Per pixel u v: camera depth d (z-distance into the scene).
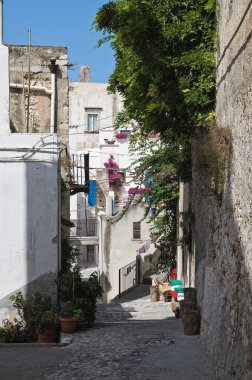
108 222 29.47
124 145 36.00
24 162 12.56
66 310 12.35
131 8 11.55
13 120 17.00
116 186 35.66
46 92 17.16
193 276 14.16
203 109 11.23
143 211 29.19
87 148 44.16
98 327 12.78
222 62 9.56
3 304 12.34
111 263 29.22
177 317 14.67
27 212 12.54
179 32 11.14
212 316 9.50
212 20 11.05
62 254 14.62
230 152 8.45
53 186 12.61
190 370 8.67
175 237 20.61
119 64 13.18
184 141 12.62
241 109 7.64
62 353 10.12
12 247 12.49
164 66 11.21
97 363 9.27
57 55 17.33
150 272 27.95
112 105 46.25
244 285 7.20
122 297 24.48
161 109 11.43
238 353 7.21
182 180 15.09
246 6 7.27
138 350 10.12
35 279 12.50
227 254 8.50
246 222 7.22
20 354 10.16
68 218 16.25
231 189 8.30
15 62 17.19
